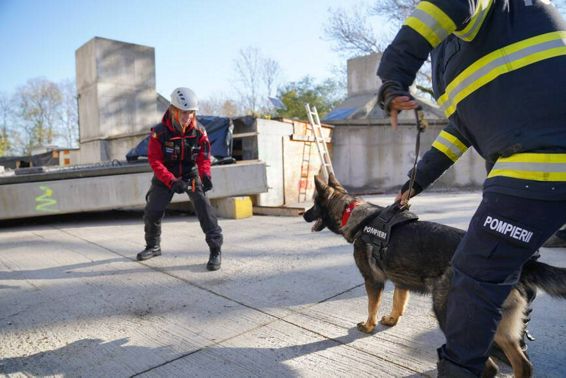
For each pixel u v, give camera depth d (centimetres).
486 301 160
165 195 465
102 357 262
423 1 157
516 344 197
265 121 927
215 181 784
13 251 552
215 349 269
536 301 329
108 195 766
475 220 165
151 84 1565
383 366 243
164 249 534
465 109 176
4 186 719
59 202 745
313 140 1100
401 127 1351
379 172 1358
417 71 164
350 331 290
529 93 151
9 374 245
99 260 491
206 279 409
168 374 241
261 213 850
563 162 145
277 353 262
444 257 222
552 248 477
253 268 442
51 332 300
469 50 168
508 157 159
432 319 305
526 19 158
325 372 238
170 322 312
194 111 426
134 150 930
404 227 250
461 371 165
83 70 1502
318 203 334
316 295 359
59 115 5384
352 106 1723
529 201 150
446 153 244
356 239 287
